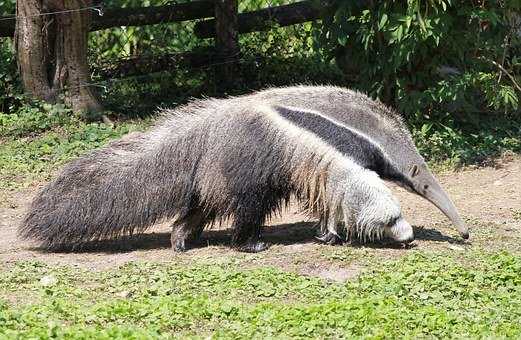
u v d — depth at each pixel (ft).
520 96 80.64
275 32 91.25
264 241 55.01
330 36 76.64
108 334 36.35
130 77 87.97
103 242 54.75
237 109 51.19
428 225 59.11
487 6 75.56
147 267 49.03
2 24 82.12
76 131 76.48
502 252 52.29
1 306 41.50
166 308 40.96
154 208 51.70
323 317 40.09
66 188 51.52
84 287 46.01
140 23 86.43
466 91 79.30
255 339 37.60
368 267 49.98
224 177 50.80
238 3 94.89
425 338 38.65
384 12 73.05
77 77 79.71
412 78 76.79
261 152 50.47
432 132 77.92
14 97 80.07
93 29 84.48
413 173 53.31
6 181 67.10
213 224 54.75
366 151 51.57
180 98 86.43
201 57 89.20
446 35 73.56
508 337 38.58
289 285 46.14
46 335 36.04
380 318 40.09
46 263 50.29
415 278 47.09
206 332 39.11
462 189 68.28
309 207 52.85
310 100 51.47
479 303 44.45
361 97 53.06
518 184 69.00
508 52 79.87
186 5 87.66
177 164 51.37
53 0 77.66
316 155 50.57
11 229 57.57
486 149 76.48
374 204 50.90
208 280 46.39
